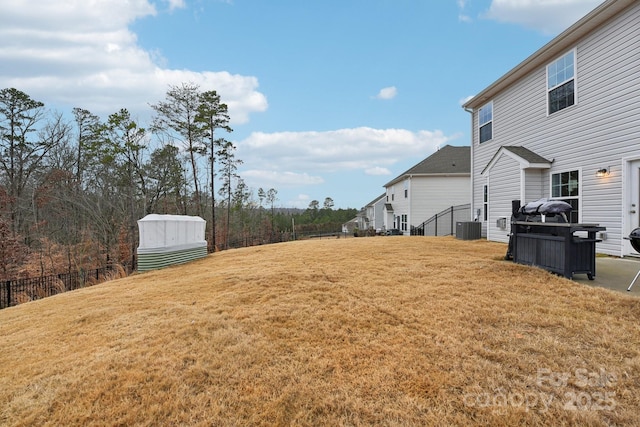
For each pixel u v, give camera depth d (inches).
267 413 86.4
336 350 118.7
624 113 268.5
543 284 181.3
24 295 361.7
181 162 892.6
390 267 244.5
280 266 270.8
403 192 900.0
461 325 134.3
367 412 86.0
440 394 92.0
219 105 894.4
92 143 791.7
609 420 80.5
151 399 91.9
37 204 717.9
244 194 1185.4
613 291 163.0
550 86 351.6
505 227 390.0
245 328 138.9
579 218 311.4
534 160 351.6
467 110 524.1
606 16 278.4
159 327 142.4
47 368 110.3
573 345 114.8
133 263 475.2
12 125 786.8
